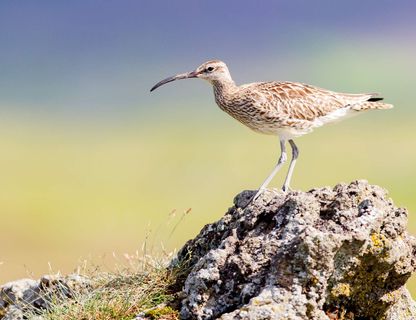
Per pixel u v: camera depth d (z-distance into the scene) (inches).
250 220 442.6
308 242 395.2
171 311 429.4
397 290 423.8
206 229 471.8
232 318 393.4
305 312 396.5
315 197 436.1
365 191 430.0
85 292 463.8
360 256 405.4
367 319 423.5
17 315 475.2
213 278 420.2
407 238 424.5
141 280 460.4
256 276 413.4
